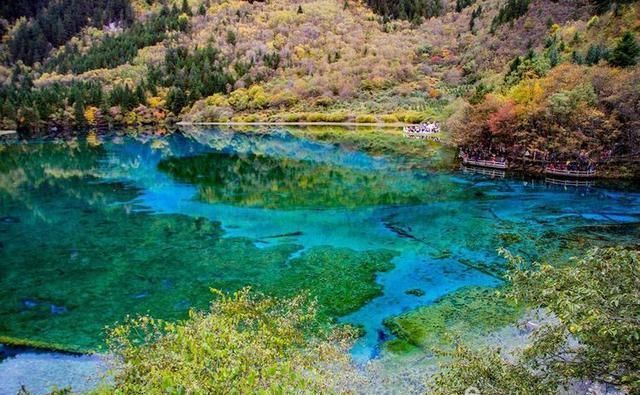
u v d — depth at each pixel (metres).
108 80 145.25
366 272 28.22
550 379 10.33
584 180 49.78
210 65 147.50
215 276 27.95
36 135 104.88
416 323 22.36
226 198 45.50
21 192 49.47
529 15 122.19
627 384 9.30
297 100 131.25
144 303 24.91
